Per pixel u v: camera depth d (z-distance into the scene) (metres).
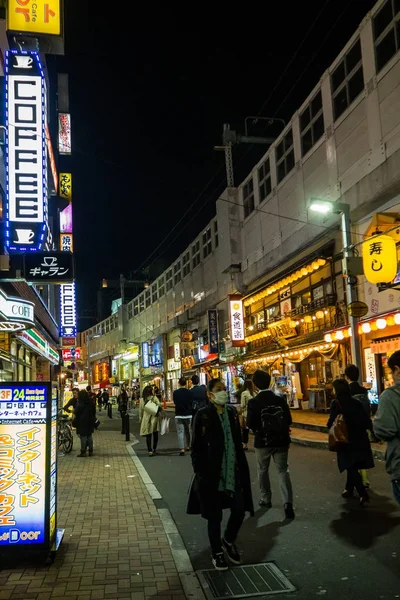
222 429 5.06
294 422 18.47
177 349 47.66
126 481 9.38
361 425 7.18
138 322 64.12
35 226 10.98
